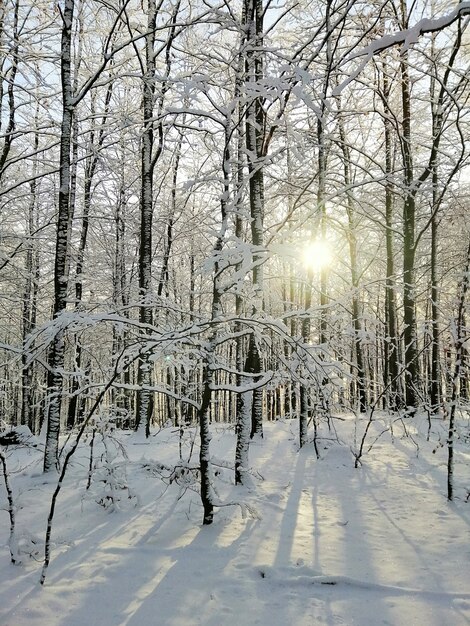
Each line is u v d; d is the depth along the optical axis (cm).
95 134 1524
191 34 1129
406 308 1191
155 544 451
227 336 499
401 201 1433
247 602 345
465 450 840
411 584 369
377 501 582
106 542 456
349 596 354
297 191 1127
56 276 774
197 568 397
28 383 1600
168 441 1076
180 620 322
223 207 541
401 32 350
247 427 679
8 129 1120
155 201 1644
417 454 795
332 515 535
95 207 1606
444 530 479
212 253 498
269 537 467
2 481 715
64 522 520
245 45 632
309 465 791
